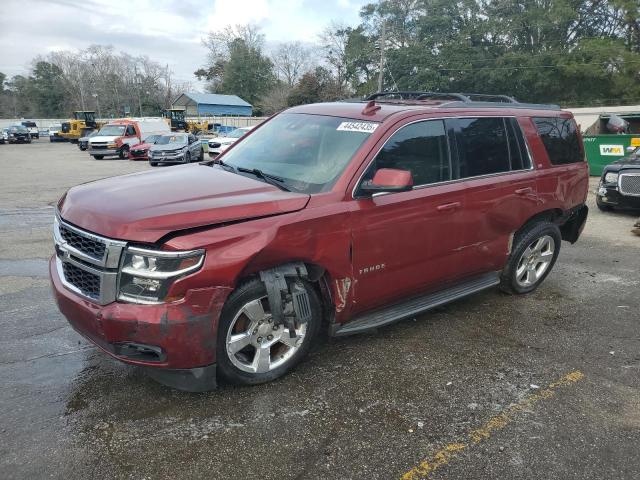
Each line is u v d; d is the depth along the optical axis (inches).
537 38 2039.9
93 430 115.2
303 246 129.0
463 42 2038.6
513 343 167.5
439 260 165.8
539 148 198.1
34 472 101.7
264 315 130.1
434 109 165.0
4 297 192.5
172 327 113.0
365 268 145.0
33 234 305.1
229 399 128.8
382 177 136.8
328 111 170.6
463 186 167.5
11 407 122.3
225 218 119.3
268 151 163.2
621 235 329.4
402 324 179.2
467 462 110.1
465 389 138.3
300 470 105.7
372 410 127.1
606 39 1899.6
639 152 418.0
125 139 1127.6
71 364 143.1
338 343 162.2
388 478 104.6
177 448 110.5
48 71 4015.8
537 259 212.1
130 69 3922.2
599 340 172.1
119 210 119.2
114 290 114.4
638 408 132.8
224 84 3321.9
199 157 1046.4
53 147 1697.8
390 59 2130.9
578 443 117.7
